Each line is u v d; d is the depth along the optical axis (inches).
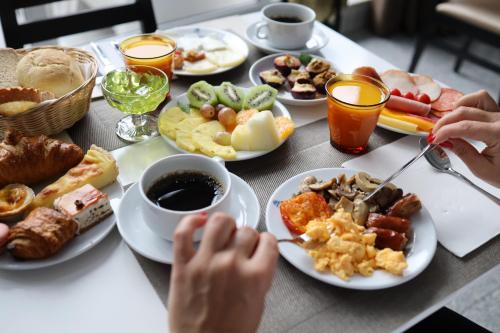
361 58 51.6
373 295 25.9
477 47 122.3
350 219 28.1
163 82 37.7
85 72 39.6
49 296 25.5
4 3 53.0
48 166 31.9
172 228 26.4
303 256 26.7
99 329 24.0
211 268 17.9
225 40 52.6
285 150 37.4
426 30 98.3
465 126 31.1
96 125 39.1
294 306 25.2
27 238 26.0
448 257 28.4
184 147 35.5
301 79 44.5
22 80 37.2
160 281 26.5
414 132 38.5
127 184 33.3
